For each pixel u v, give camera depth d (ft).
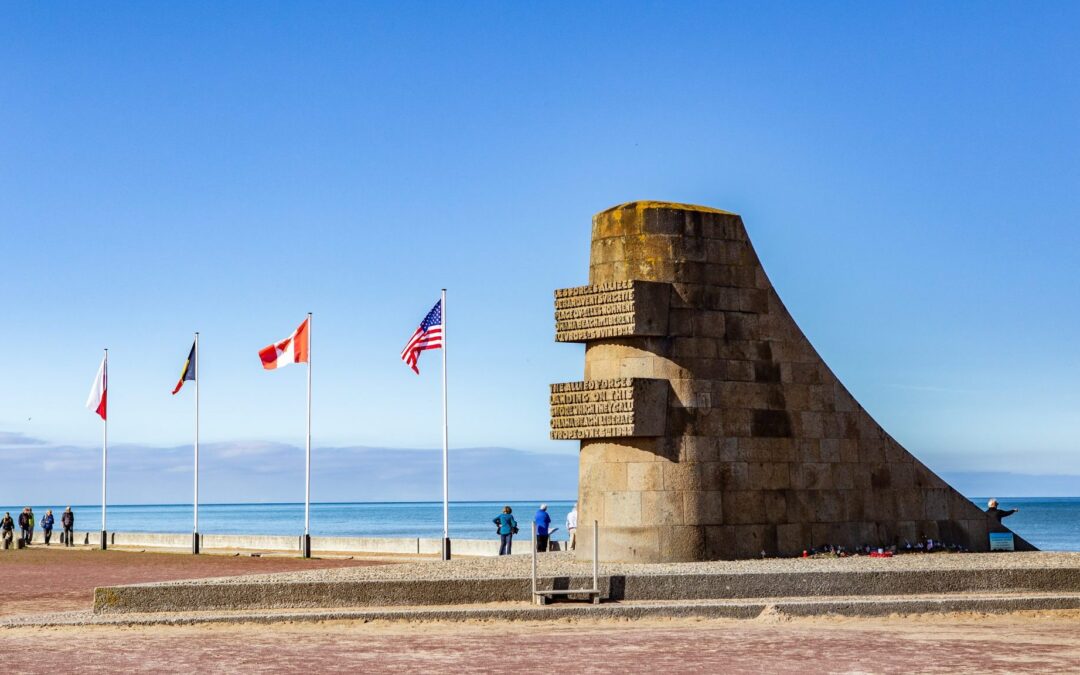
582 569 82.07
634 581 77.30
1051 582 80.18
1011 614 75.77
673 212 91.04
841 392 95.61
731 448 90.07
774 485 91.35
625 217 91.20
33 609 86.94
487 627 71.00
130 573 128.98
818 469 93.50
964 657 59.26
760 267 93.86
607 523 88.38
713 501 88.69
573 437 89.92
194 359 178.70
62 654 61.26
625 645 63.62
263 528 482.69
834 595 78.28
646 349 88.94
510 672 55.21
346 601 75.25
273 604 75.00
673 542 87.10
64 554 178.40
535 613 73.56
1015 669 55.62
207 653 61.26
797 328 94.68
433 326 132.46
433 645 63.77
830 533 93.15
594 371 90.68
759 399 91.91
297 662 58.23
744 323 92.27
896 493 96.48
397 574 80.59
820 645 63.46
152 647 63.46
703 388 89.66
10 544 200.95
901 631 68.95
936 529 97.55
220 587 75.00
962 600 75.61
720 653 60.80
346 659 59.11
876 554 92.68
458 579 76.38
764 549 90.12
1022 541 100.17
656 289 88.69
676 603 75.36
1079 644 63.67
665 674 54.60
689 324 90.02
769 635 67.41
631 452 88.17
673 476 87.76
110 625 71.31
